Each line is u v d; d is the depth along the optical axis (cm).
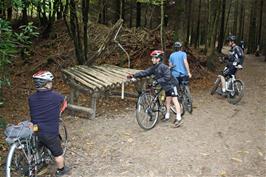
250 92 1396
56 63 1577
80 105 1066
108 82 965
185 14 1697
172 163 659
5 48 656
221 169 639
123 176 605
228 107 1102
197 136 809
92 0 1688
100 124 896
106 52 1583
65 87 1356
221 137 808
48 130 559
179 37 1609
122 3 2038
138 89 1125
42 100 562
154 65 866
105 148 729
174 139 784
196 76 1576
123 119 941
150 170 628
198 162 666
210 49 1828
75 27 1355
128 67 1484
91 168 632
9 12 1334
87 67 1167
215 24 1859
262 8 3512
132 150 718
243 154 710
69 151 708
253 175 618
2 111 1052
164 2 1548
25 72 1513
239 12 4256
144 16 2502
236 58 1144
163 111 887
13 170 573
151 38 1689
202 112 1024
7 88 1294
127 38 1697
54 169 621
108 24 2181
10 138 531
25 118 1002
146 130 841
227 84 1164
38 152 571
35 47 1711
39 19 1842
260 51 3719
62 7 1547
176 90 869
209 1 1883
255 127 898
